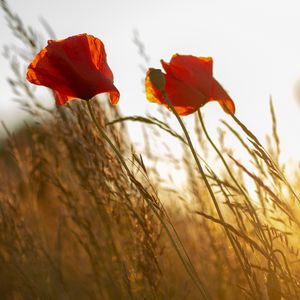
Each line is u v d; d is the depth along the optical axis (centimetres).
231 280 69
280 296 53
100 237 73
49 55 55
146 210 63
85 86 55
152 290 64
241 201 66
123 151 72
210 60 57
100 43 57
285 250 60
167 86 57
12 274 74
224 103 57
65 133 74
